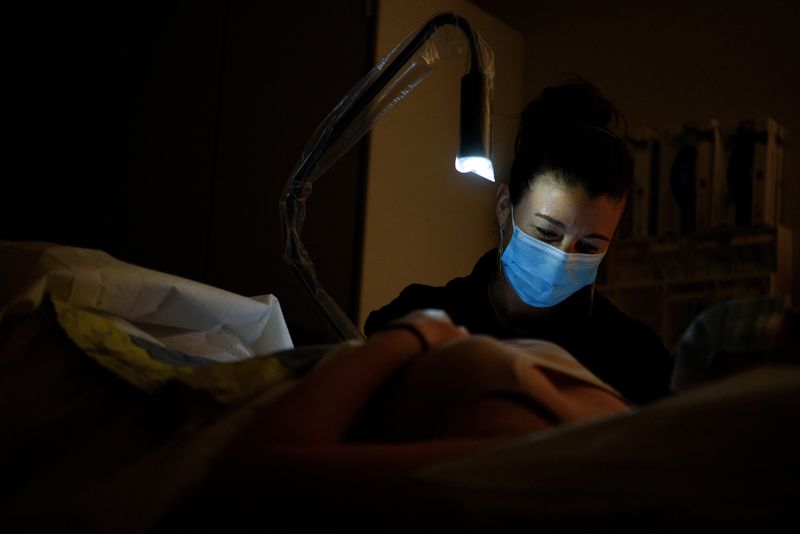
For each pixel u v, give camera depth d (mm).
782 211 3088
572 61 3650
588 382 944
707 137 2959
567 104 1768
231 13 3496
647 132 3043
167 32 3639
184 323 1392
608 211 1690
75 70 3814
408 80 1531
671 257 2967
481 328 1887
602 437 636
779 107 3189
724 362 840
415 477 656
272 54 3373
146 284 1306
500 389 806
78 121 3770
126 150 3648
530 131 1778
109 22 3785
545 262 1731
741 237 2865
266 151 3332
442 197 3283
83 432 1047
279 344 1541
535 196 1704
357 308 2990
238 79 3438
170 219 3512
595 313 1866
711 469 592
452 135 3338
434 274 3227
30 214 3754
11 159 3787
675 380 881
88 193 3697
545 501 629
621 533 619
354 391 802
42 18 3857
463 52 1459
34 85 3812
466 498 647
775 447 580
